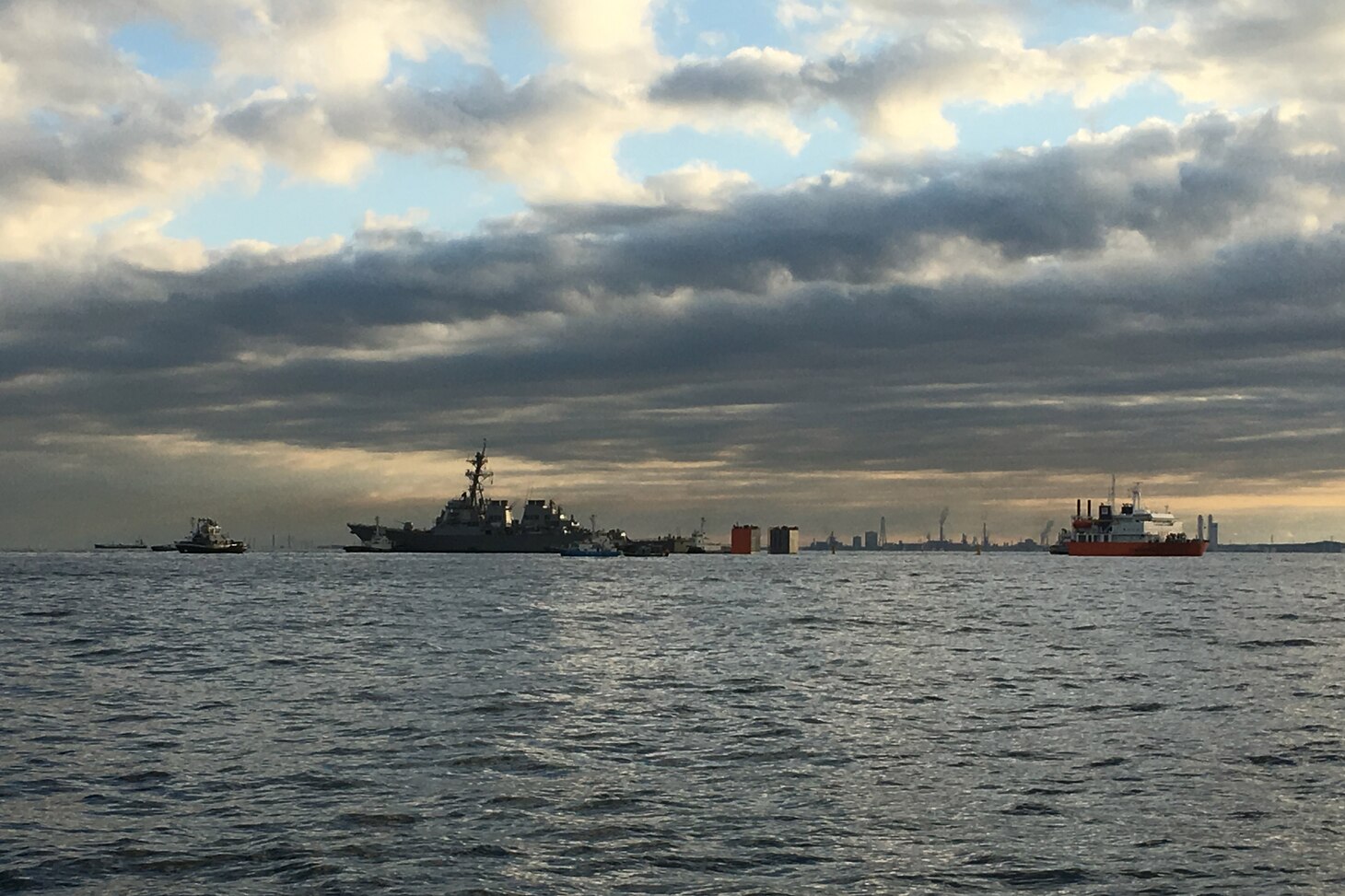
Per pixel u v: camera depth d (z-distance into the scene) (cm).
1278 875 1911
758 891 1842
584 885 1869
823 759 2903
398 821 2258
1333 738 3161
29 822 2252
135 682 4506
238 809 2362
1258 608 9931
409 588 13900
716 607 10025
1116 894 1823
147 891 1839
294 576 18200
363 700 3972
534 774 2700
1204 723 3438
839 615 8875
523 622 8062
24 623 7931
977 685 4397
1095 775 2686
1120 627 7531
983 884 1878
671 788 2558
